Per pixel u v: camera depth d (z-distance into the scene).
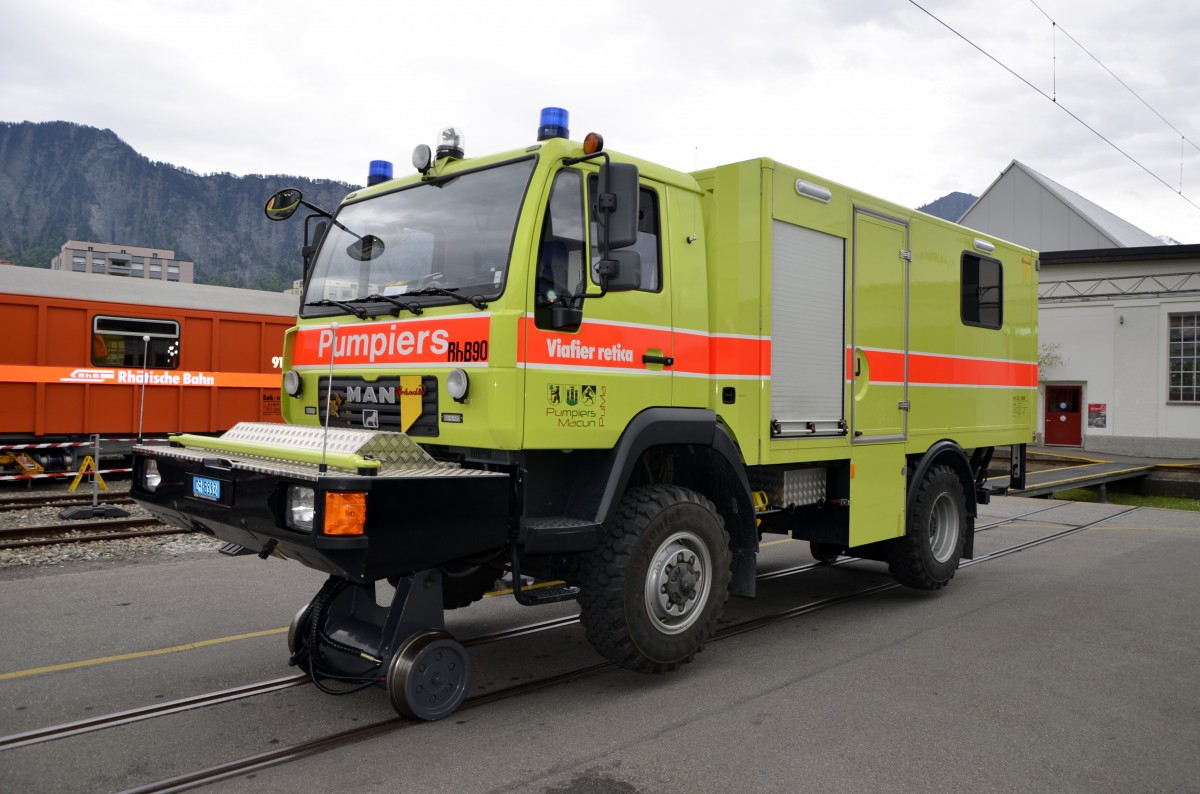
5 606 6.21
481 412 4.11
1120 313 25.34
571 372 4.32
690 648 4.78
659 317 4.81
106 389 13.81
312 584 6.98
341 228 5.34
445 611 6.35
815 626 6.05
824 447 5.84
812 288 5.74
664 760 3.67
